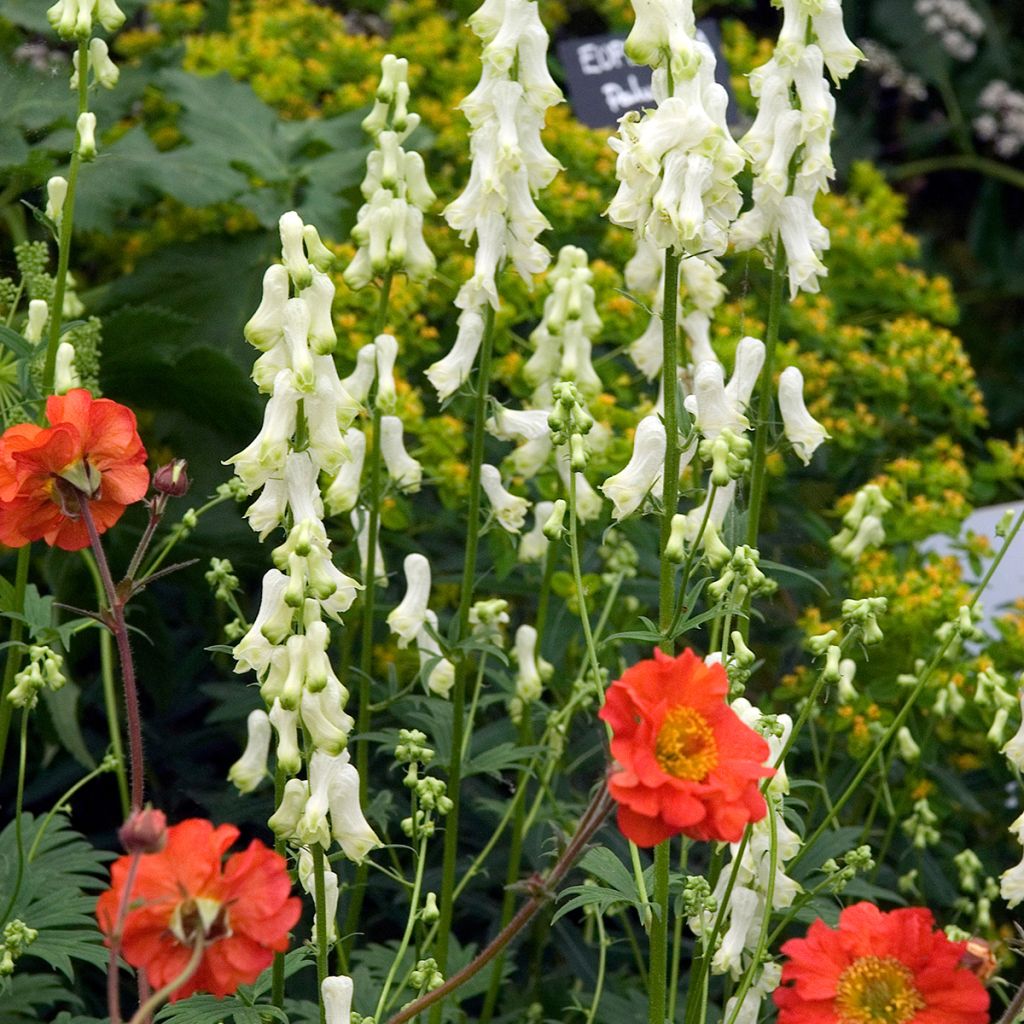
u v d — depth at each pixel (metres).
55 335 3.63
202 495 5.44
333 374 2.73
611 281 5.18
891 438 6.09
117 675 5.29
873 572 4.76
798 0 3.48
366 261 3.83
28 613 3.60
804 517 5.48
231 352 5.82
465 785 4.73
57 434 2.64
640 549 4.87
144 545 2.73
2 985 3.27
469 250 5.77
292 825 2.77
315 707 2.63
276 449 2.67
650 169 2.69
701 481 4.42
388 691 4.39
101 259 6.72
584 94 6.17
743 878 3.12
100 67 3.67
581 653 4.90
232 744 5.56
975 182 11.48
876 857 4.83
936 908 4.84
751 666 3.00
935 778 4.77
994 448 5.62
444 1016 3.75
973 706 4.54
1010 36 11.56
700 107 2.73
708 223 2.88
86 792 5.31
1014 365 9.93
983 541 4.88
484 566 5.09
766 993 3.19
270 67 6.74
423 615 3.82
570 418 2.92
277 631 2.65
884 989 2.53
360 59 6.88
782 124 3.50
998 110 10.74
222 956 2.18
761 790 2.93
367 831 2.81
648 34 2.81
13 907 3.37
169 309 5.89
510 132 3.61
